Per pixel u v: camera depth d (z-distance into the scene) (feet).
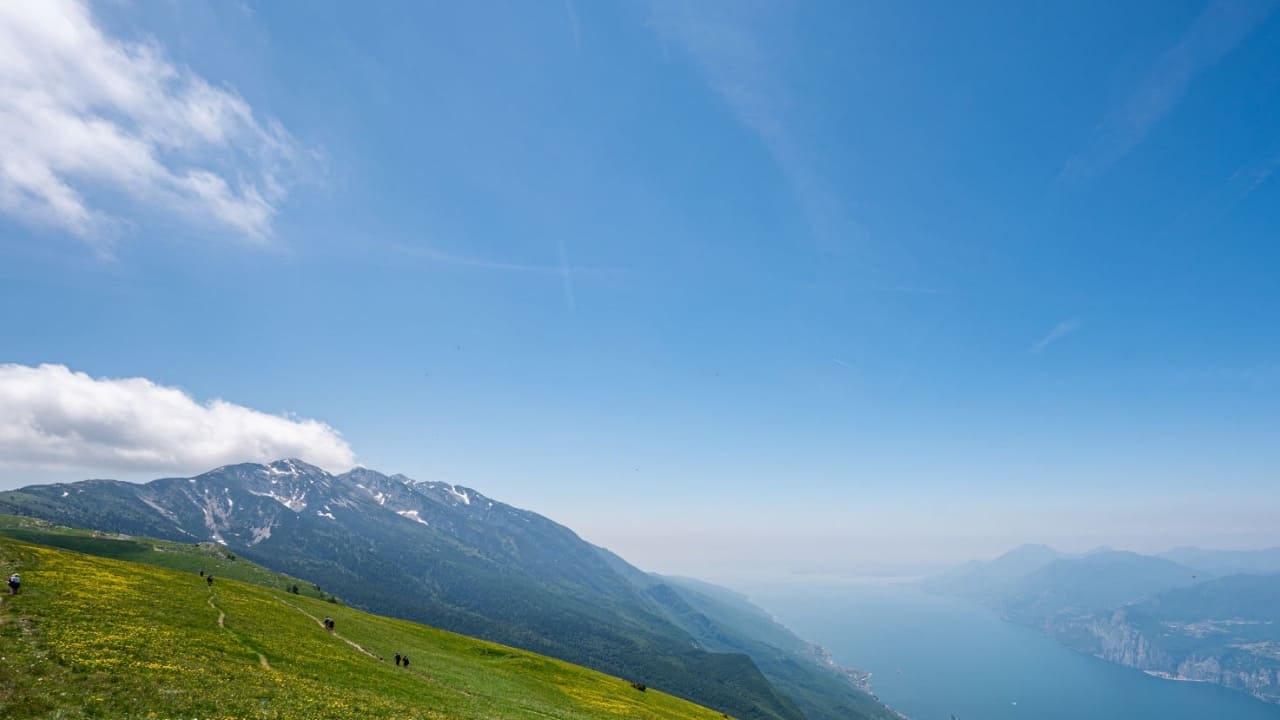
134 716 101.55
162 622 162.91
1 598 148.46
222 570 596.29
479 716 162.09
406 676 190.80
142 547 638.94
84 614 150.10
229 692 123.24
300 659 167.94
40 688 103.14
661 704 304.91
